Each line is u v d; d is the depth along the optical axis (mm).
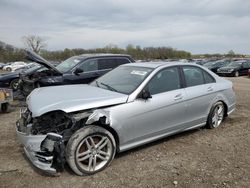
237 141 5055
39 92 4496
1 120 6551
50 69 8570
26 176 3674
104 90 4508
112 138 3908
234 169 3893
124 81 4707
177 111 4793
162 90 4656
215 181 3555
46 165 3533
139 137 4305
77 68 8602
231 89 6129
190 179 3605
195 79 5375
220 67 25500
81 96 4086
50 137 3533
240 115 7012
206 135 5379
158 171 3828
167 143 4910
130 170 3857
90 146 3727
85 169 3672
